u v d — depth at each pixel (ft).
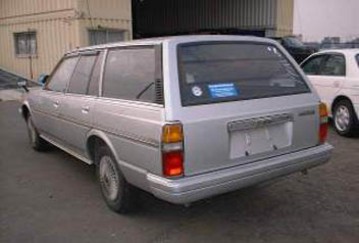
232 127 13.12
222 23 82.89
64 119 18.99
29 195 17.78
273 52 15.44
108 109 15.10
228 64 14.06
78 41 53.98
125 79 14.85
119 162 14.66
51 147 24.63
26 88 24.77
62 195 17.69
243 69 14.28
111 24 55.93
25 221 15.30
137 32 87.92
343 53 28.22
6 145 26.27
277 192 17.42
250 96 13.84
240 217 15.23
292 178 18.94
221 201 16.61
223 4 82.23
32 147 25.00
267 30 76.59
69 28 55.01
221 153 13.00
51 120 20.76
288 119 14.44
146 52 14.08
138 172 13.64
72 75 18.92
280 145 14.34
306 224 14.56
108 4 55.42
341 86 27.27
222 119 12.94
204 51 13.82
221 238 13.75
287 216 15.21
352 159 21.84
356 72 26.73
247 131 13.55
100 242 13.69
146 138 13.04
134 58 14.61
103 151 15.85
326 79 28.53
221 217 15.26
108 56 16.19
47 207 16.49
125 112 14.11
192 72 13.23
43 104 21.57
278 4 75.51
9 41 66.08
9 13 64.80
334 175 19.35
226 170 13.07
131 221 15.08
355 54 27.63
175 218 15.25
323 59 29.68
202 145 12.67
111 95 15.44
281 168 14.08
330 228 14.23
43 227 14.82
